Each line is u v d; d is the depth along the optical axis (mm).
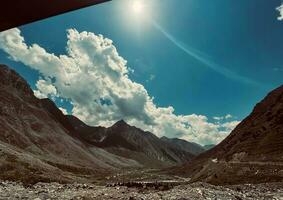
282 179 81375
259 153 123250
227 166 118625
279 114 153750
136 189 59281
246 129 181625
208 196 39844
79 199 44000
